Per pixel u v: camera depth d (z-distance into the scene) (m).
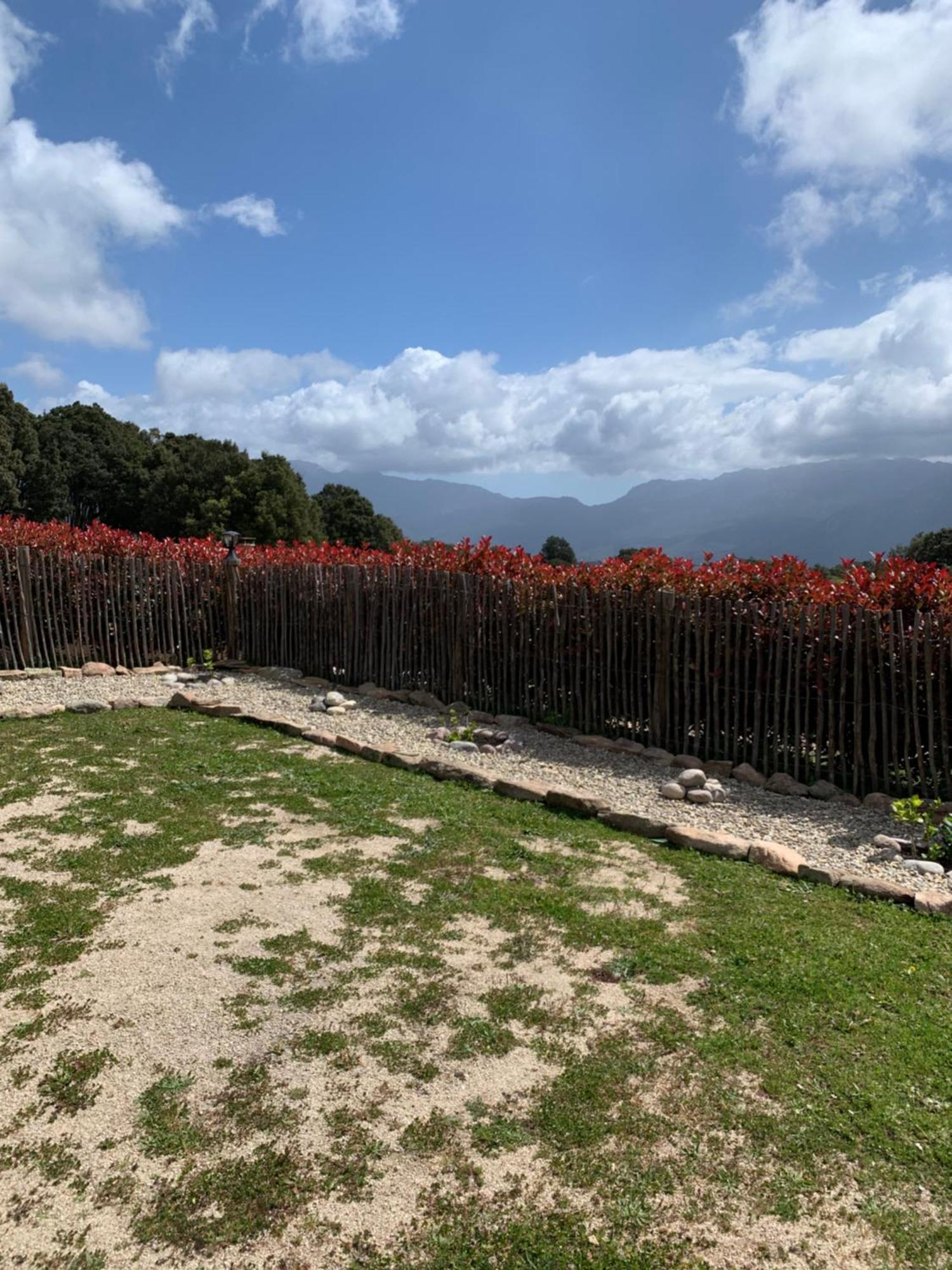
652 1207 2.49
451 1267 2.27
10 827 5.52
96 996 3.51
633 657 8.35
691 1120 2.86
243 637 13.05
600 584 8.91
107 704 9.50
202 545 14.06
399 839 5.59
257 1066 3.09
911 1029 3.43
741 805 6.65
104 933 4.07
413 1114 2.87
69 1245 2.31
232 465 53.00
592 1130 2.80
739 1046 3.29
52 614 11.91
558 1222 2.43
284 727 8.69
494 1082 3.05
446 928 4.28
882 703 6.67
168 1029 3.30
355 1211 2.45
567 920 4.41
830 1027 3.44
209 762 7.31
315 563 12.66
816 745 7.08
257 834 5.56
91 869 4.84
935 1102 2.97
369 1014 3.45
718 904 4.69
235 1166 2.61
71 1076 2.99
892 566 7.29
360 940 4.11
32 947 3.90
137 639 12.48
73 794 6.25
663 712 8.05
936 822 6.09
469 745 8.17
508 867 5.16
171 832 5.51
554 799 6.44
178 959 3.84
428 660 10.50
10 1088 2.93
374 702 10.48
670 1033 3.37
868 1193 2.55
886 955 4.10
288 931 4.17
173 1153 2.65
